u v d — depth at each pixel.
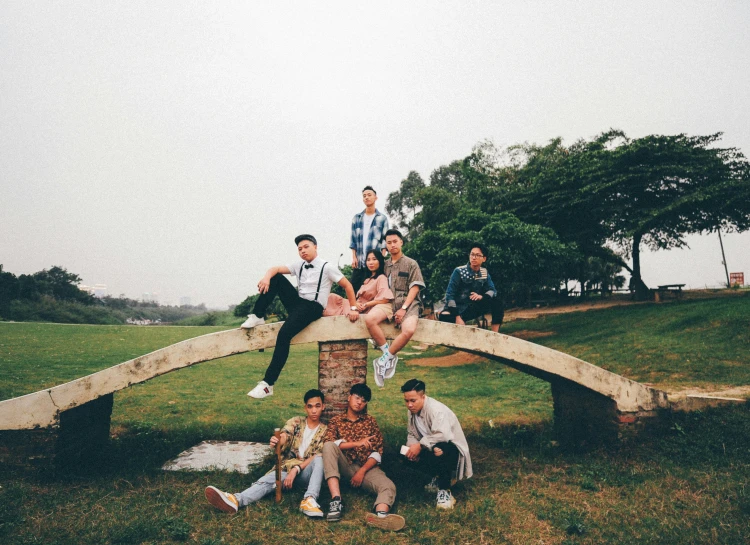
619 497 5.55
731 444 6.71
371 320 6.21
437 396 12.06
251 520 4.91
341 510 5.02
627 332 16.88
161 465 6.71
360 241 7.41
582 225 27.80
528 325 25.23
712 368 11.08
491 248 19.66
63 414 6.19
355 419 5.86
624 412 6.90
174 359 6.35
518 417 9.53
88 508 5.12
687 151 24.64
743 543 4.36
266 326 6.45
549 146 29.55
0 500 5.18
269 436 8.39
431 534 4.68
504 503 5.45
